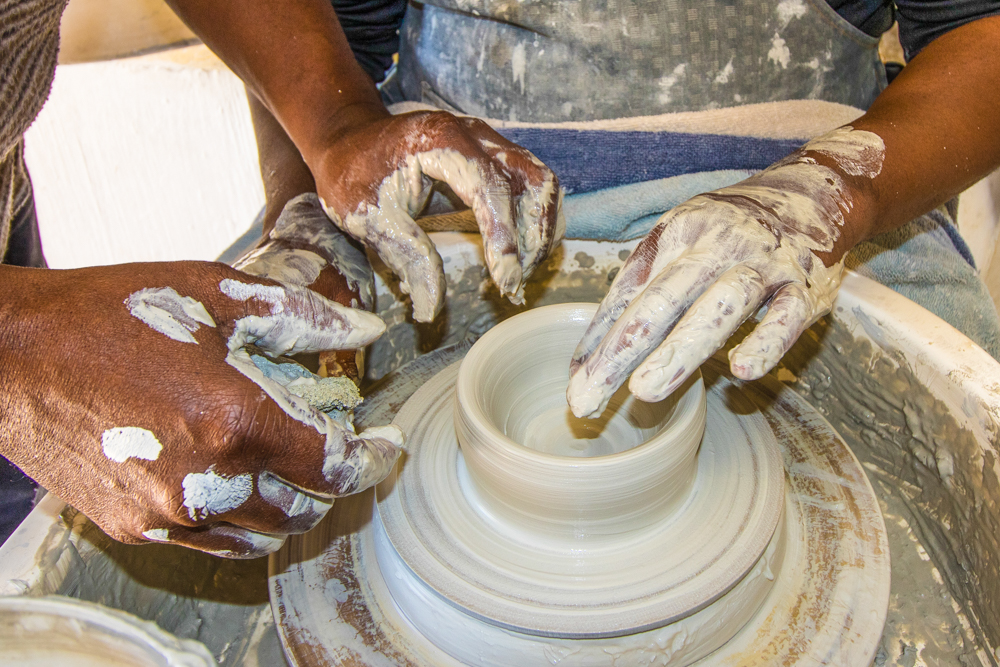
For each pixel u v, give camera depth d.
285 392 0.70
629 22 1.14
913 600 1.02
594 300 1.37
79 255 3.09
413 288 0.94
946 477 1.01
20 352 0.67
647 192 1.21
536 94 1.22
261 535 0.77
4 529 1.29
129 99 2.85
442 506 0.91
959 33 1.05
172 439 0.65
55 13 1.09
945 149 0.94
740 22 1.13
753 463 0.91
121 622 0.67
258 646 0.99
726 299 0.72
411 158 0.90
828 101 1.21
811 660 0.82
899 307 1.05
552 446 1.04
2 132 1.07
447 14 1.27
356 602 0.91
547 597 0.80
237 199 3.02
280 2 1.07
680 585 0.79
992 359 0.95
